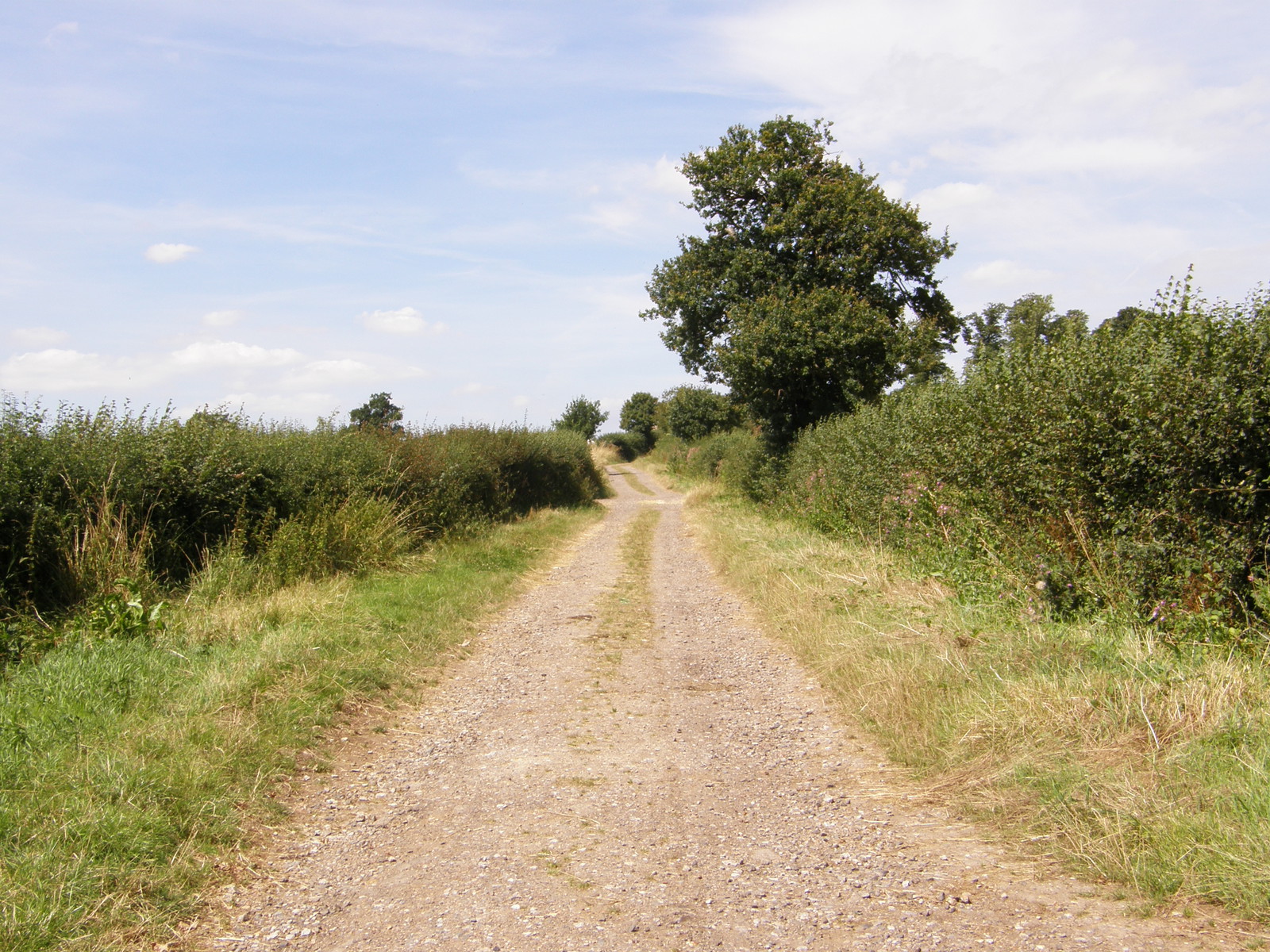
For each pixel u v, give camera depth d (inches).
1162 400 234.1
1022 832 152.0
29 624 282.8
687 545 669.9
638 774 198.2
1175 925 118.3
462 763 207.2
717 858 152.6
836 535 506.3
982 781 173.5
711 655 316.5
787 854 152.9
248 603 335.6
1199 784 148.4
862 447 495.5
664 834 163.8
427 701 259.4
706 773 198.4
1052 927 121.1
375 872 149.9
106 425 367.2
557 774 198.8
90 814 151.5
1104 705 178.7
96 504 339.3
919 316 922.1
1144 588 233.9
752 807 177.2
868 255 832.9
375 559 444.8
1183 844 132.7
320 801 182.7
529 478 956.0
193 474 385.4
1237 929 115.2
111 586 314.0
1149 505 242.7
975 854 148.0
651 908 133.6
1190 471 231.3
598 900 137.1
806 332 764.6
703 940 123.3
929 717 208.2
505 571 493.4
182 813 161.2
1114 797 151.3
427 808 179.3
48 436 341.1
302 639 281.9
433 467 602.5
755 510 823.7
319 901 139.3
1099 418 249.9
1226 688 173.5
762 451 890.1
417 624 335.9
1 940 116.2
